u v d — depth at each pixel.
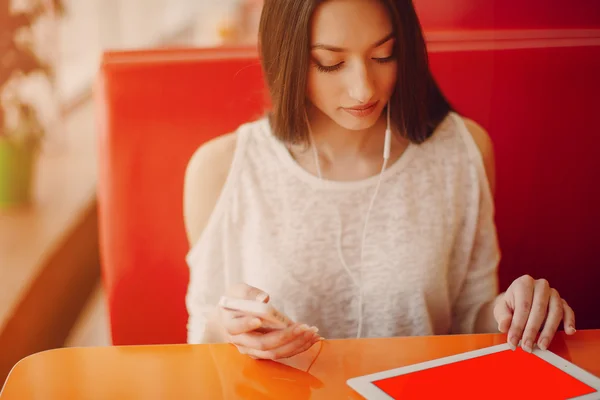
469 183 1.30
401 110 1.21
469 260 1.33
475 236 1.32
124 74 1.35
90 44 4.16
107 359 0.95
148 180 1.38
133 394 0.87
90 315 2.67
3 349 1.87
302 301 1.26
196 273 1.30
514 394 0.84
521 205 1.49
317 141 1.25
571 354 0.95
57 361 0.94
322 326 1.28
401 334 1.28
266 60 1.17
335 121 1.17
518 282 1.06
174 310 1.43
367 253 1.26
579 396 0.84
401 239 1.25
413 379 0.88
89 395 0.87
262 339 0.93
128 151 1.37
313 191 1.25
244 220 1.28
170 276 1.41
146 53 1.38
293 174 1.26
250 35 3.49
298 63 1.11
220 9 3.92
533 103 1.44
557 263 1.51
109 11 4.17
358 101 1.08
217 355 0.96
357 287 1.27
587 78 1.43
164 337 1.44
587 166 1.47
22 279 2.20
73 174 3.22
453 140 1.29
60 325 2.41
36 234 2.59
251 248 1.27
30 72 2.80
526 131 1.45
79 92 4.02
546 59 1.42
